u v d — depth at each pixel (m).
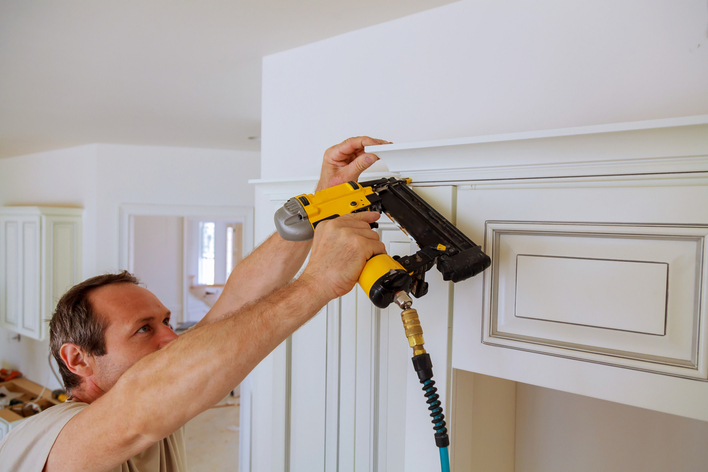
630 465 1.17
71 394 0.89
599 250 0.60
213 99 1.97
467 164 0.68
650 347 0.57
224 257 7.59
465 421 0.83
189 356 0.56
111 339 0.85
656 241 0.57
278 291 0.60
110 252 3.33
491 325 0.69
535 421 1.29
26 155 4.00
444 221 0.66
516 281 0.67
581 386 0.62
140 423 0.57
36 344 4.03
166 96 1.92
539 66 0.91
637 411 1.16
